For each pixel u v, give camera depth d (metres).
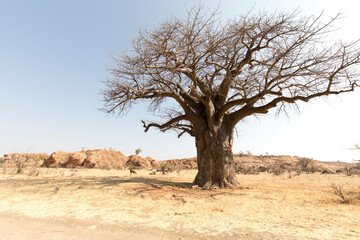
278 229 4.12
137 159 48.97
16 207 5.94
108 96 11.38
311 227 4.28
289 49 8.90
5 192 8.34
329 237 3.67
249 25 9.75
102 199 7.05
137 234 3.84
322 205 6.52
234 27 9.47
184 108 11.72
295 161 53.62
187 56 9.01
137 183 10.89
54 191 8.50
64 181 11.78
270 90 9.48
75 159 39.56
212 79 11.33
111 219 4.77
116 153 48.03
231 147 11.05
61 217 4.93
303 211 5.70
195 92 10.00
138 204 6.34
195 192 8.63
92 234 3.81
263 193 8.75
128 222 4.55
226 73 10.27
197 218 4.87
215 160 10.58
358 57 8.36
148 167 47.22
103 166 35.06
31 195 7.75
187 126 13.16
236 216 5.09
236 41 9.69
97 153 43.12
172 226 4.28
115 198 7.21
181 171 31.56
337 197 7.96
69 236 3.69
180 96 11.45
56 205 6.20
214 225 4.35
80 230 4.04
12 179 13.11
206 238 3.66
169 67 9.04
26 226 4.25
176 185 10.48
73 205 6.20
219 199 7.23
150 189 9.00
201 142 10.97
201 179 10.53
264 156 60.44
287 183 13.34
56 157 41.00
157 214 5.23
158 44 8.97
